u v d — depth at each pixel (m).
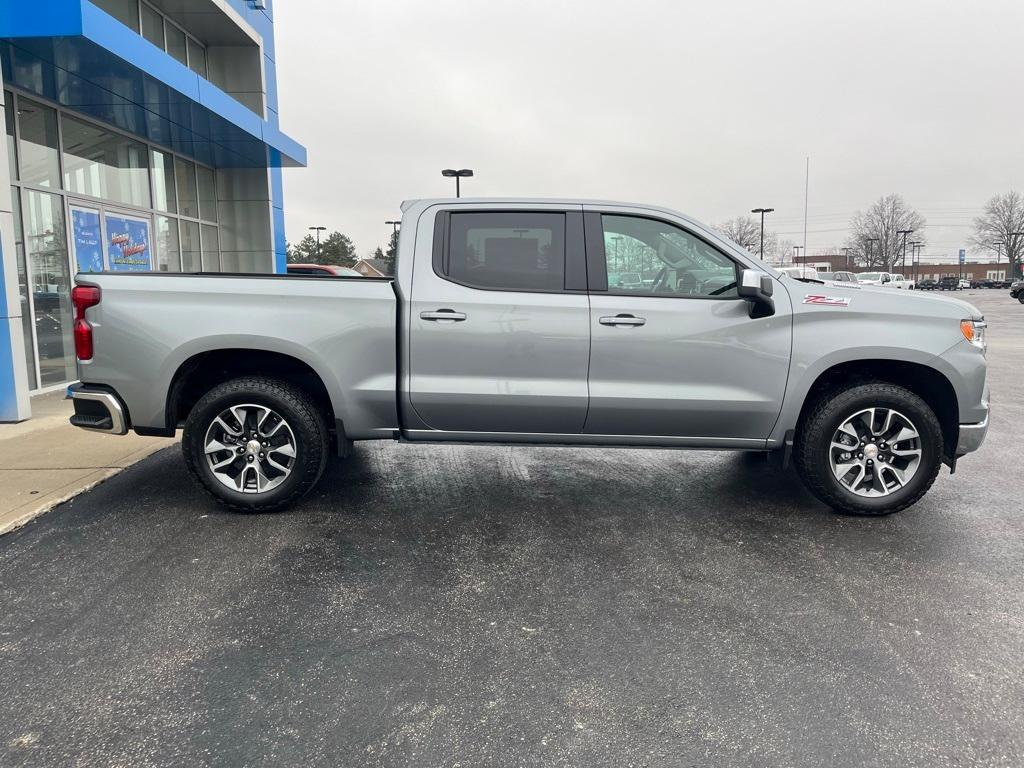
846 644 3.10
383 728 2.53
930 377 4.59
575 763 2.36
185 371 4.58
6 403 7.25
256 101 14.06
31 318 8.99
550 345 4.43
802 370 4.42
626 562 3.97
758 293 4.22
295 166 14.20
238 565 3.88
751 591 3.61
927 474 4.50
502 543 4.24
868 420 4.52
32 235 9.05
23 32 7.18
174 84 8.87
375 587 3.64
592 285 4.49
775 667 2.93
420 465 5.97
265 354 4.70
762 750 2.42
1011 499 5.09
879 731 2.52
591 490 5.29
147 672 2.86
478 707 2.65
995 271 105.88
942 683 2.81
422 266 4.50
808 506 4.93
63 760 2.34
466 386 4.47
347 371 4.49
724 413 4.48
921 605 3.46
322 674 2.86
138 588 3.60
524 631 3.21
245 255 14.47
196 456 4.52
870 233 95.25
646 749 2.43
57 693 2.71
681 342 4.43
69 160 9.76
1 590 3.56
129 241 11.16
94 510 4.73
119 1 10.70
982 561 3.99
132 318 4.44
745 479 5.60
